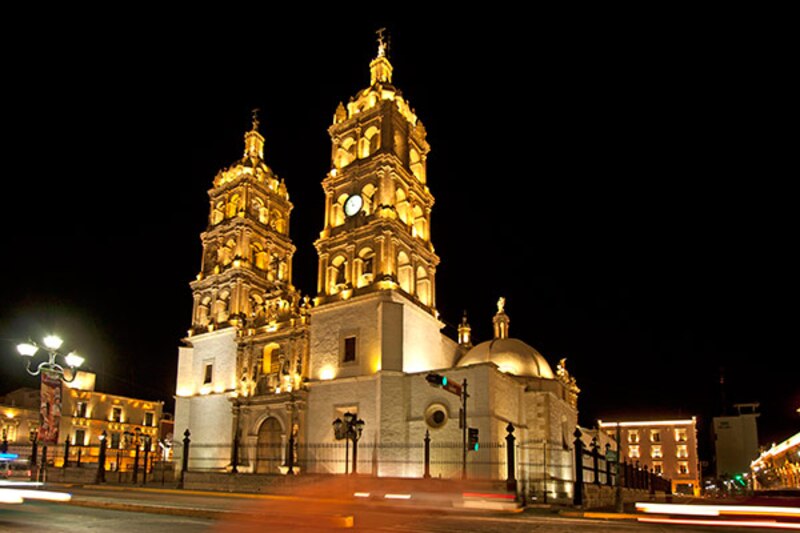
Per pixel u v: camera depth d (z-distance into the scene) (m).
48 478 56.19
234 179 66.31
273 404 52.72
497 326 60.56
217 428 56.69
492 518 24.12
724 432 124.62
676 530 19.95
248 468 52.12
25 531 16.39
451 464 43.47
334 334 50.91
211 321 61.28
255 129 71.19
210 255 65.19
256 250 65.12
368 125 56.94
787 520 21.50
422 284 55.50
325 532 17.05
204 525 18.09
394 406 46.34
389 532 17.53
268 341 55.59
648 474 61.16
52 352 25.81
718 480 121.50
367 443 46.31
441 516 24.86
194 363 60.97
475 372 44.62
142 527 17.53
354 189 54.59
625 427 109.38
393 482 36.88
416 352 51.12
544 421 49.53
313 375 51.22
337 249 53.69
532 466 48.00
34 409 78.31
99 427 79.81
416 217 57.31
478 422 43.38
